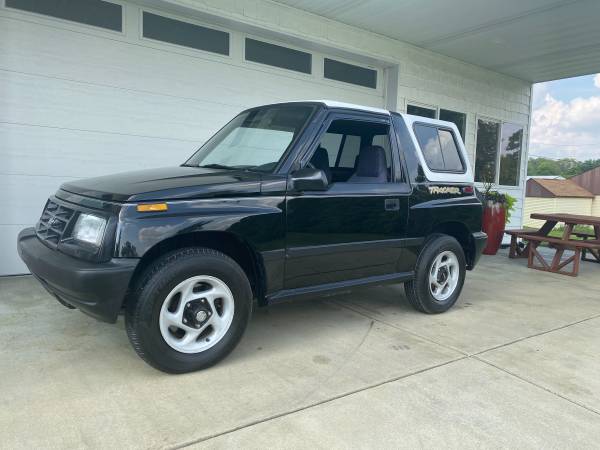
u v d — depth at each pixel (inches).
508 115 430.3
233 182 126.9
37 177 212.2
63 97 214.4
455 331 164.1
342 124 163.6
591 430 102.4
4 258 209.2
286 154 137.6
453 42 334.0
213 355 124.0
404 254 168.4
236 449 90.7
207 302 122.8
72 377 117.3
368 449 92.5
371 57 315.0
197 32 248.7
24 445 89.1
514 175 450.0
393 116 168.6
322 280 147.7
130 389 112.3
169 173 134.7
